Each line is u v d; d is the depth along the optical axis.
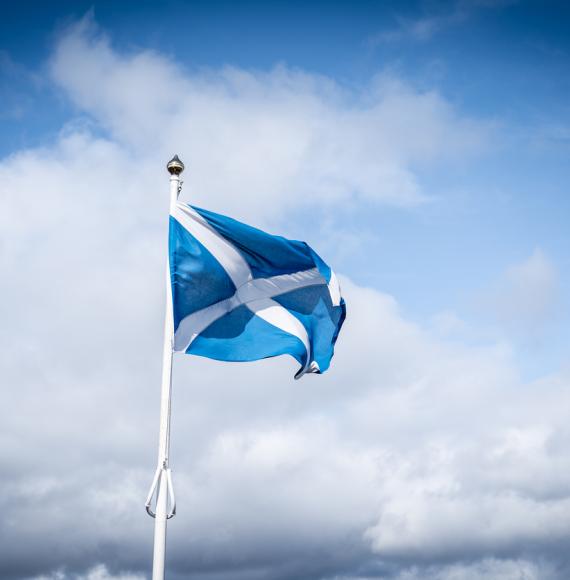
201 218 19.38
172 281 18.27
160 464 16.73
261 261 20.17
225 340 18.81
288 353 19.55
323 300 21.38
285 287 20.66
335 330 21.62
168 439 17.06
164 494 16.41
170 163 19.69
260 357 19.09
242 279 19.80
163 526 15.96
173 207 19.05
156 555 15.73
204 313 18.59
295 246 20.64
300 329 20.27
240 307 19.50
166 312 18.50
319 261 21.42
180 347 17.80
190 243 18.91
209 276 18.91
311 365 20.89
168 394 17.50
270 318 19.84
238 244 19.77
